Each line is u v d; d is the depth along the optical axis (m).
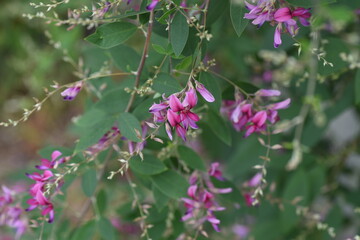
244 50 0.89
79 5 0.77
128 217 0.77
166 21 0.66
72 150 0.73
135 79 0.70
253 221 0.91
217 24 0.85
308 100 0.78
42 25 1.23
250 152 0.83
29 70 1.53
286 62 0.83
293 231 0.86
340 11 0.69
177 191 0.71
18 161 1.67
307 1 0.66
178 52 0.65
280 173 0.86
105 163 0.74
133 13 0.65
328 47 0.73
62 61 1.49
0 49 1.60
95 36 0.66
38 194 0.69
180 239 0.75
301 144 0.84
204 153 0.93
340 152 0.90
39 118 1.69
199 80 0.67
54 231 0.78
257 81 0.89
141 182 0.74
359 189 0.89
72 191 1.37
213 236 0.84
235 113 0.69
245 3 0.66
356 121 0.98
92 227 0.76
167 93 0.67
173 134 0.72
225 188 0.73
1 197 0.76
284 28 0.68
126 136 0.67
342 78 0.83
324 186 0.88
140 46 1.00
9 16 1.46
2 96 1.69
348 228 0.90
